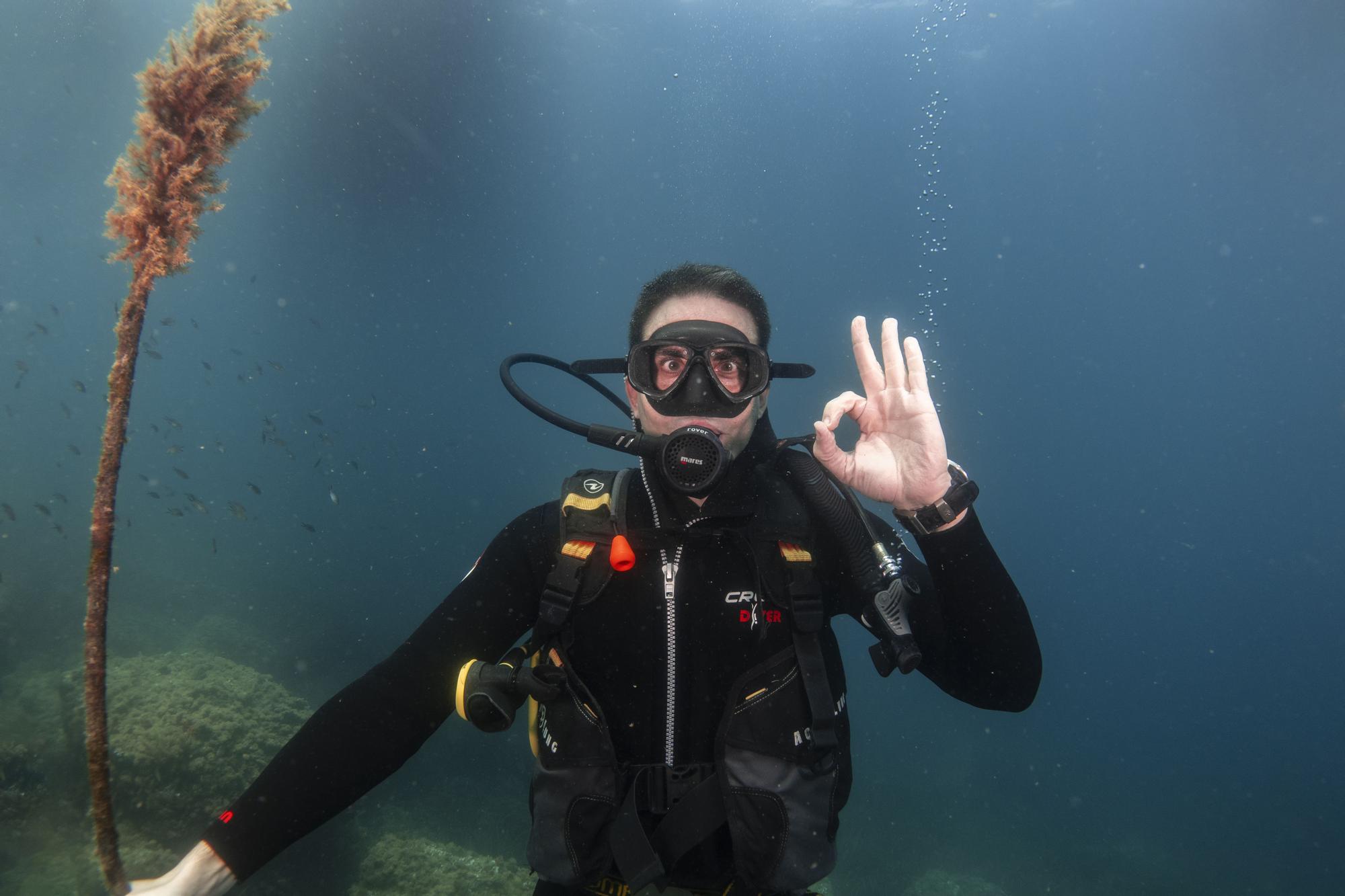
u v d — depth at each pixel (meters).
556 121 33.47
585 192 42.06
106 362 65.00
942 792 14.72
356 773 1.30
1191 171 42.84
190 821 5.92
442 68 26.00
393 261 41.88
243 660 12.17
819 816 1.40
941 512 1.43
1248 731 35.31
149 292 1.18
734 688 1.44
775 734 1.41
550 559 1.58
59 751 7.34
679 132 38.97
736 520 1.54
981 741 18.16
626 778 1.42
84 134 34.56
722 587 1.52
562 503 1.60
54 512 19.75
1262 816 17.31
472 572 1.62
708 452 1.44
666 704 1.47
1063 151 42.78
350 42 23.70
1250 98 33.91
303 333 66.81
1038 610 50.00
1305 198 43.34
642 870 1.29
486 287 52.81
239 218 37.09
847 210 50.59
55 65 28.59
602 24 28.19
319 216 35.31
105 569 1.17
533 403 1.66
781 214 51.16
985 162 44.72
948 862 11.80
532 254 47.84
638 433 1.58
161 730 6.04
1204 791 19.45
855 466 1.49
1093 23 30.42
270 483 38.88
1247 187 43.38
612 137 37.84
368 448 32.44
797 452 1.70
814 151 42.84
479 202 37.12
